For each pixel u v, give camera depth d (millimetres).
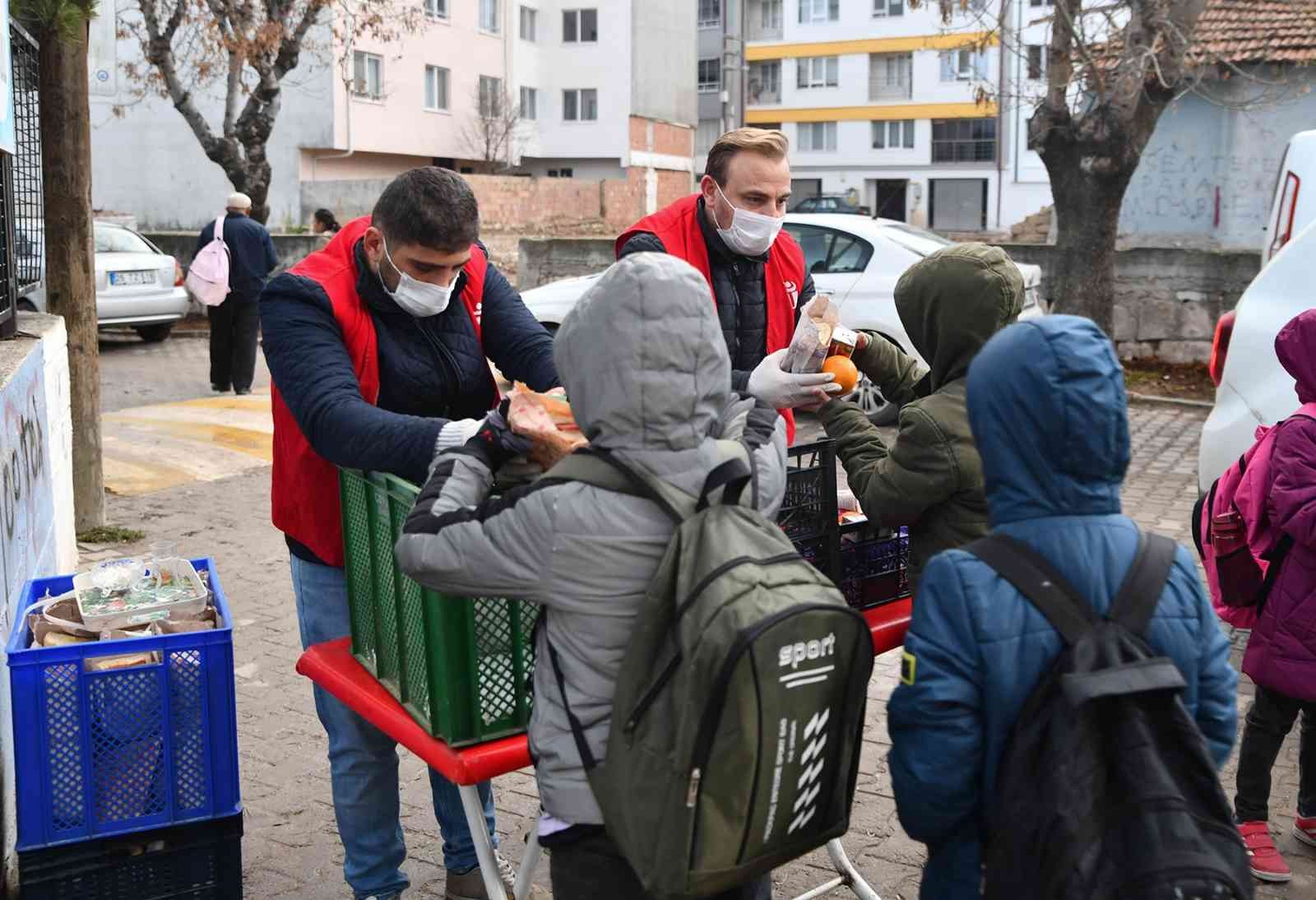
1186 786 1896
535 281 16422
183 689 2975
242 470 9016
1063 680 1911
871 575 3186
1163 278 13398
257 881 3730
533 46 48594
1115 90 12594
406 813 4168
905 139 56656
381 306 2984
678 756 1930
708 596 1945
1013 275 2746
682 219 3664
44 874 2916
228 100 17188
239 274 11781
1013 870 1915
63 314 7023
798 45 57844
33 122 5984
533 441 2408
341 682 2895
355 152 39562
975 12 14406
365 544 2875
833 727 2035
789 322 3803
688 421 2139
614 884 2205
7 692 3449
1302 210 7102
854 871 3287
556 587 2131
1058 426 2033
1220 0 19328
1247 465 3617
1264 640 3570
